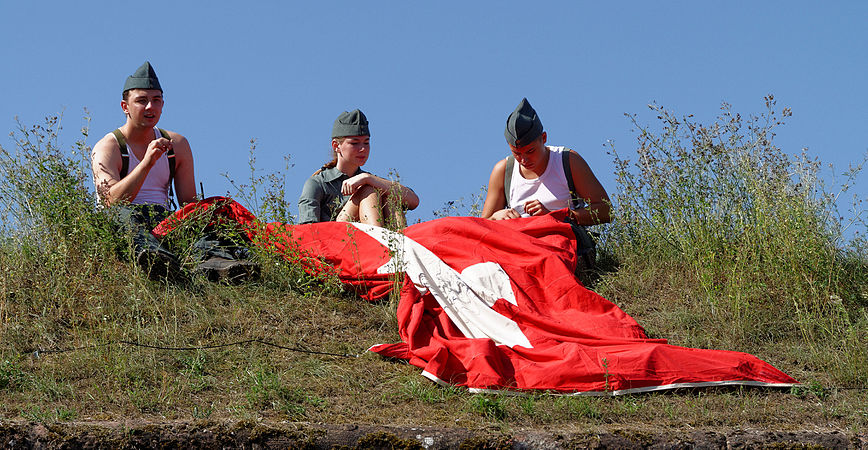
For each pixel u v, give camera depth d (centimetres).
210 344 852
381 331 912
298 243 1027
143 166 1056
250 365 811
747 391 796
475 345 809
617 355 802
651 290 1046
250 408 732
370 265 991
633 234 1134
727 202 1080
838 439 694
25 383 754
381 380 802
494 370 788
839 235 1055
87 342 827
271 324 905
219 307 929
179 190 1144
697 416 742
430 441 673
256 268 988
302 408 730
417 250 982
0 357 793
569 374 786
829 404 777
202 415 714
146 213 1064
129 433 658
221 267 984
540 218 1064
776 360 878
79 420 686
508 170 1141
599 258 1128
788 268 1002
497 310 902
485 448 672
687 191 1090
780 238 1019
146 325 878
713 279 1012
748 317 947
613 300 1026
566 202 1116
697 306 988
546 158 1116
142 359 802
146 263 950
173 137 1139
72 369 780
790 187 1077
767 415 745
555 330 876
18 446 654
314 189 1120
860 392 802
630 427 711
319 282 1002
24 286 923
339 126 1127
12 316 873
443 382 784
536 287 953
